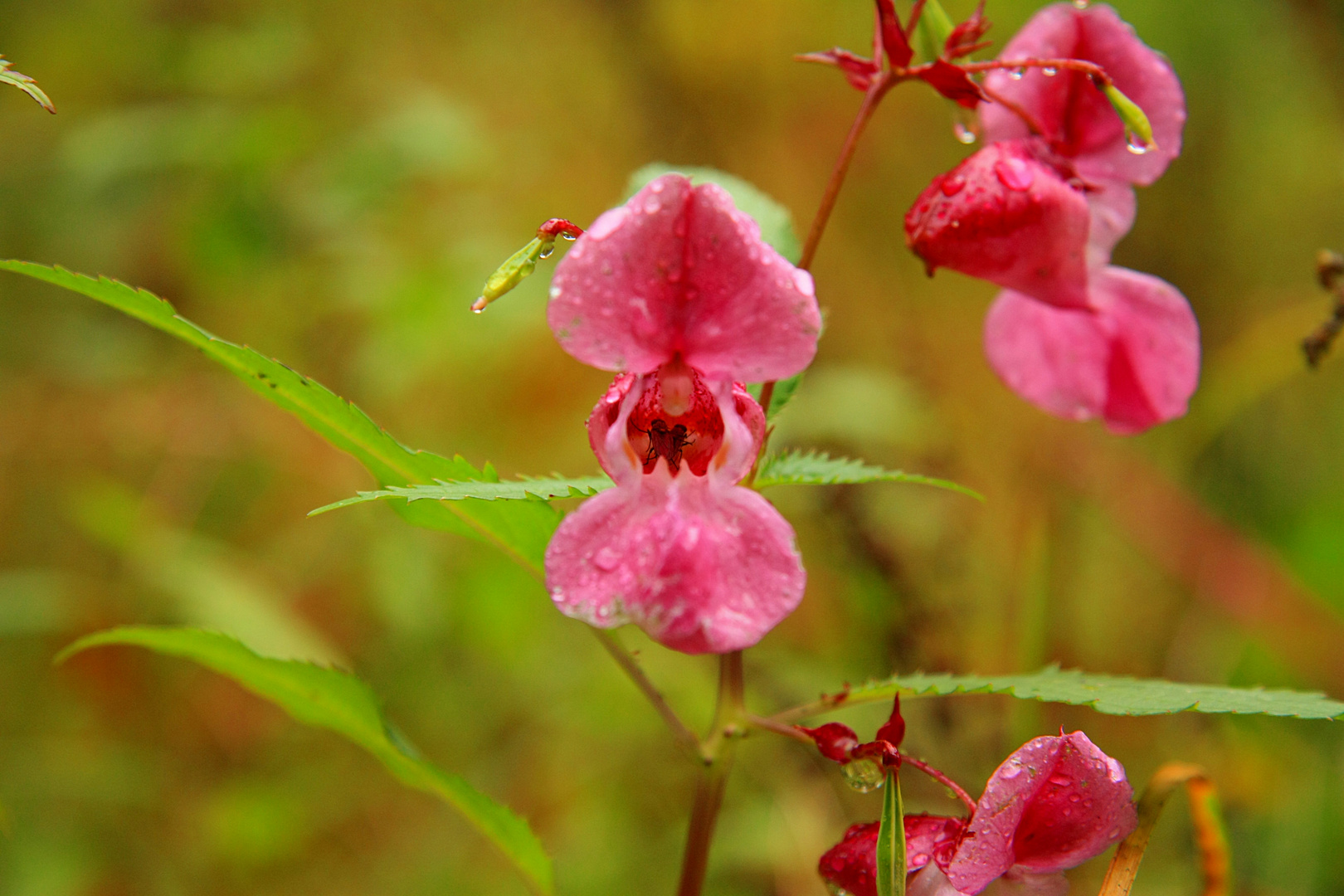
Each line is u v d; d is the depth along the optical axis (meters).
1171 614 0.59
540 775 0.56
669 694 0.55
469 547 0.60
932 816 0.37
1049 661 0.55
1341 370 0.68
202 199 0.68
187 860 0.56
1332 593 0.59
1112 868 0.39
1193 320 0.40
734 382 0.36
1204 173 0.74
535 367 0.73
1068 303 0.39
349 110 0.83
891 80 0.38
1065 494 0.59
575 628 0.60
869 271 0.74
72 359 0.73
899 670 0.49
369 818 0.58
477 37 0.89
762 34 0.77
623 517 0.36
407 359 0.62
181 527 0.68
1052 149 0.39
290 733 0.61
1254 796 0.50
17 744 0.60
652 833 0.52
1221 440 0.67
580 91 0.83
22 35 0.86
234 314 0.73
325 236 0.69
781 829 0.48
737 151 0.77
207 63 0.75
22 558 0.70
